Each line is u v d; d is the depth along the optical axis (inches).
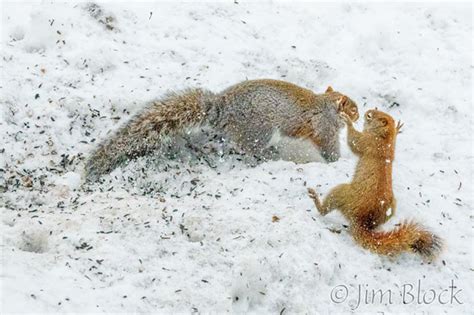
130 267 284.5
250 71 472.4
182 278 281.9
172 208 331.9
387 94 478.9
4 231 302.2
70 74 431.5
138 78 443.5
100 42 460.1
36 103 404.8
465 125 456.8
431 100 474.0
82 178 372.5
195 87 439.5
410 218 354.6
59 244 295.7
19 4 492.1
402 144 438.6
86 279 271.7
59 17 462.3
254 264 293.3
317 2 552.1
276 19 526.3
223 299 274.7
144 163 389.1
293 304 288.0
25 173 366.3
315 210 349.4
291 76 478.6
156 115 404.2
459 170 411.5
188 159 402.6
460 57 515.2
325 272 303.3
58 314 244.7
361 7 553.3
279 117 419.8
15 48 445.1
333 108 424.5
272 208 334.0
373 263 319.9
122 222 315.6
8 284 249.1
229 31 502.6
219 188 358.9
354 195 336.2
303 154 429.7
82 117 408.2
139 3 509.4
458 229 356.5
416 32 534.6
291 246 309.1
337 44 517.7
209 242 306.5
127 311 259.1
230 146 419.2
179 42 482.6
